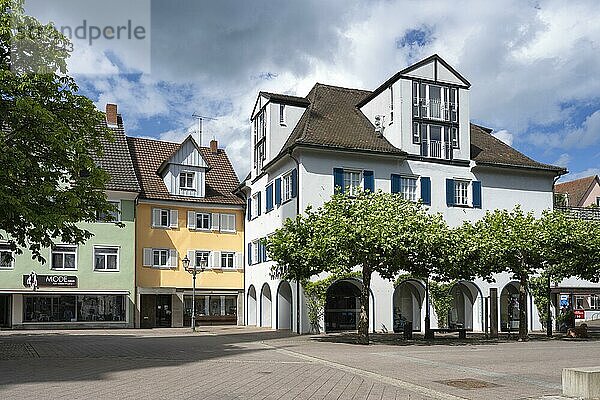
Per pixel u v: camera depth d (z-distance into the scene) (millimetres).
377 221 26516
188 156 47188
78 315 42094
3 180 18672
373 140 40125
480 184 41969
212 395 12305
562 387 13258
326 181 37719
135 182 43969
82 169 21297
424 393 13297
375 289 38156
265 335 33688
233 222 48094
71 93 20938
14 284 40250
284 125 42469
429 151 40812
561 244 31297
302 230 27891
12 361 18469
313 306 36156
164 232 45656
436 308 39594
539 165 43812
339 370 17188
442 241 27469
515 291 43406
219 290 46938
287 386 13836
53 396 11797
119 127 47375
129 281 43188
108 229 42969
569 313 37438
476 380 15422
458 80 41969
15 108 19250
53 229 19219
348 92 45125
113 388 12992
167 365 17688
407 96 40406
